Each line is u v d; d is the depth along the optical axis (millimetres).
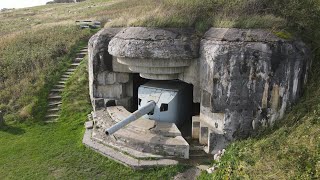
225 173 7117
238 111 8320
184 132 10133
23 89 12453
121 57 9523
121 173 8242
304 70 8055
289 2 9109
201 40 9062
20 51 14797
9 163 8922
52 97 12359
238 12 9109
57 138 10234
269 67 7832
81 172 8398
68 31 16625
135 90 11680
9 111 11828
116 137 9180
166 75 9625
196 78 9312
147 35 9203
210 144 8562
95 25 17438
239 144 8078
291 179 5965
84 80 13000
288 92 7926
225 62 8156
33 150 9555
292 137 7148
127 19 11188
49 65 13742
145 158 8477
